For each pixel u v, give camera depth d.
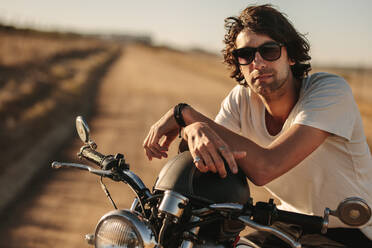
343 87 1.83
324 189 1.94
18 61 23.83
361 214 1.26
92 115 13.15
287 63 1.93
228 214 1.40
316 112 1.77
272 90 1.89
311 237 2.03
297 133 1.73
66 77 22.31
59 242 4.53
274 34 1.83
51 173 6.89
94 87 22.06
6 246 4.37
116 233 1.34
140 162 7.72
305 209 2.05
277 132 2.09
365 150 1.92
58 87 17.31
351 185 1.90
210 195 1.44
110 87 22.33
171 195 1.41
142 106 15.59
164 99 18.16
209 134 1.51
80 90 18.77
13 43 37.72
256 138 2.14
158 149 1.87
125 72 34.81
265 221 1.38
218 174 1.50
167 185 1.48
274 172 1.65
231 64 2.12
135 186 1.66
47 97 14.69
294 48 1.95
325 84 1.84
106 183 6.48
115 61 53.53
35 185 6.32
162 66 51.19
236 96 2.20
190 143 1.53
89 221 5.09
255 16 1.85
